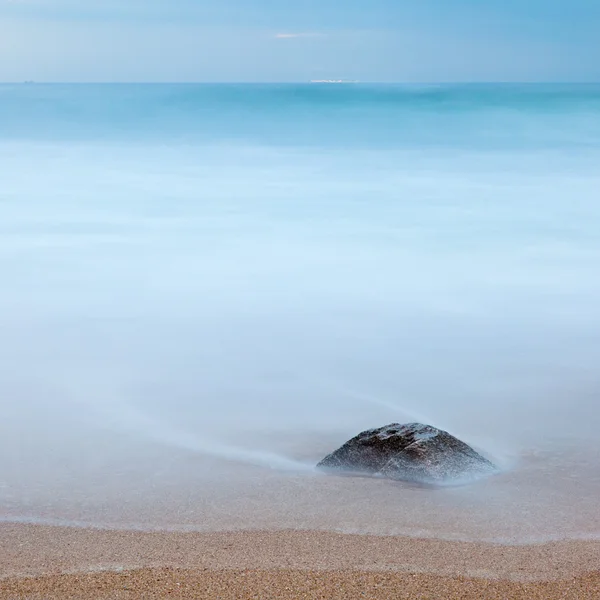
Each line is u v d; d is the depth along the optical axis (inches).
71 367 467.5
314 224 1005.8
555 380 441.1
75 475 309.7
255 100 3567.9
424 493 288.0
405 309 609.0
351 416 386.0
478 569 226.1
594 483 301.0
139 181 1397.6
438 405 401.7
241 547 241.8
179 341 522.6
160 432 362.9
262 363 475.2
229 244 878.4
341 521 264.5
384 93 4089.6
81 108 3093.0
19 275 726.5
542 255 809.5
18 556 234.1
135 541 246.7
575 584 216.4
